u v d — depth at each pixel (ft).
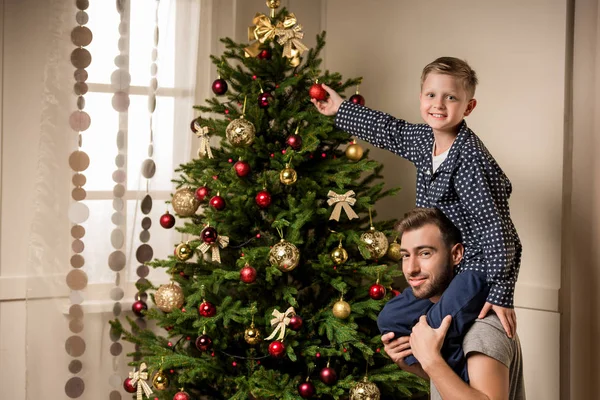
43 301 8.80
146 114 9.33
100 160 9.04
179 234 9.54
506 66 8.76
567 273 8.30
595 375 7.97
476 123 9.05
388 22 10.18
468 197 6.15
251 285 7.86
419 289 5.92
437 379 5.36
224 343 7.80
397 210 10.16
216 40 9.95
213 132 8.13
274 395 7.29
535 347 8.41
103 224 9.09
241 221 7.84
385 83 10.25
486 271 5.97
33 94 9.02
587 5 8.08
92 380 9.02
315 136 7.85
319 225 8.19
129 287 9.41
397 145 7.19
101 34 8.96
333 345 7.58
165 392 8.36
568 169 8.28
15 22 8.90
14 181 8.99
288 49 7.79
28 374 8.75
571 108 8.27
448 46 9.43
